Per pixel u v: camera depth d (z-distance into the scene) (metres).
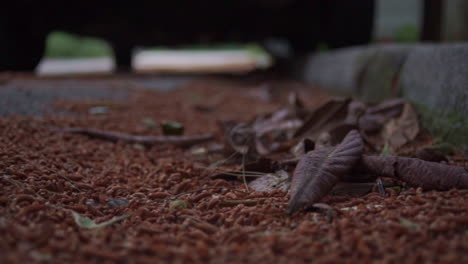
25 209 0.58
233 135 0.83
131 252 0.53
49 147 0.83
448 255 0.51
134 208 0.64
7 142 0.81
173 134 0.95
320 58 1.92
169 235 0.57
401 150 0.84
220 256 0.53
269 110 1.31
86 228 0.58
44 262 0.50
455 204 0.60
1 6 1.91
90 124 1.02
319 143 0.80
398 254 0.52
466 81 0.83
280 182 0.70
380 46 1.25
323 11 2.36
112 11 2.29
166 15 2.40
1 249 0.51
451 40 2.00
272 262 0.52
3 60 1.98
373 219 0.59
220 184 0.73
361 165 0.69
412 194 0.65
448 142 0.86
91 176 0.74
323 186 0.62
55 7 2.14
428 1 2.01
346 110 0.84
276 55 3.41
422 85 0.96
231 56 6.05
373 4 2.05
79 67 4.08
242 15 2.52
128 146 0.90
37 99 1.24
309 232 0.56
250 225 0.59
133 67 3.20
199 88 1.85
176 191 0.70
